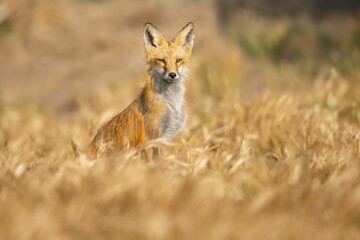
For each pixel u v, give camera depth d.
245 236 7.42
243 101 15.95
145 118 11.25
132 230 7.58
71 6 34.00
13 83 26.33
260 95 17.92
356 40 24.95
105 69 26.50
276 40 26.42
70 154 11.89
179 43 11.64
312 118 13.54
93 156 11.16
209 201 8.16
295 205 8.34
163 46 11.48
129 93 20.47
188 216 7.70
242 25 29.92
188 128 13.63
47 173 9.71
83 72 26.55
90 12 33.03
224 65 22.78
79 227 7.64
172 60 11.36
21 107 22.58
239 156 11.17
